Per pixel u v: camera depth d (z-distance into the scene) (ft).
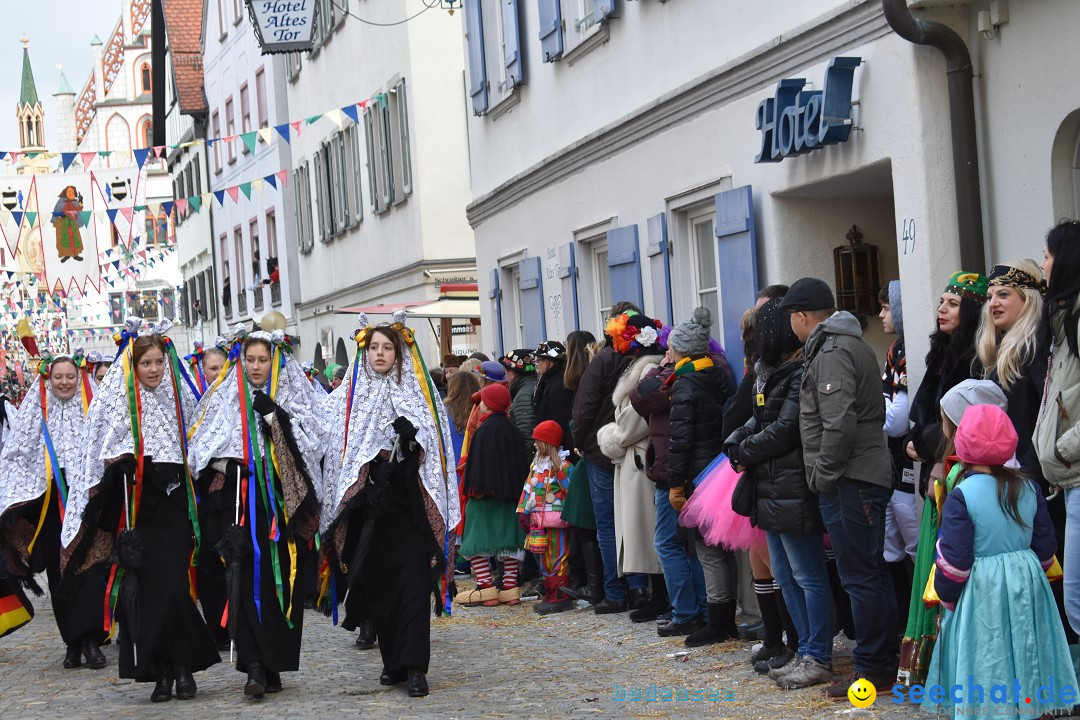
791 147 28.22
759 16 30.81
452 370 45.93
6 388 116.06
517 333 51.75
